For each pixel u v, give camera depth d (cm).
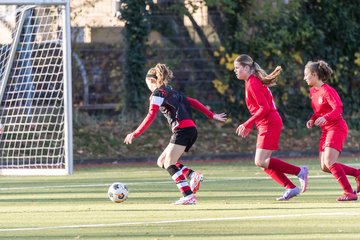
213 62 8025
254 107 3744
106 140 7331
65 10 4997
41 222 3067
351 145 7794
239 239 2575
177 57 7956
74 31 7688
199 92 7994
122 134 7462
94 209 3475
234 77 8050
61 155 6003
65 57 4956
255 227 2841
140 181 5000
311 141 7850
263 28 8138
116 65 7781
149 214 3262
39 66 6209
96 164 6788
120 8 7788
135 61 7775
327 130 3781
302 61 8244
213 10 8025
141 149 7281
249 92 3712
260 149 3756
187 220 3047
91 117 7606
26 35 6284
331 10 8344
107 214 3288
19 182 5022
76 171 5962
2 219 3178
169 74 3703
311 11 8350
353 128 8212
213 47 8025
